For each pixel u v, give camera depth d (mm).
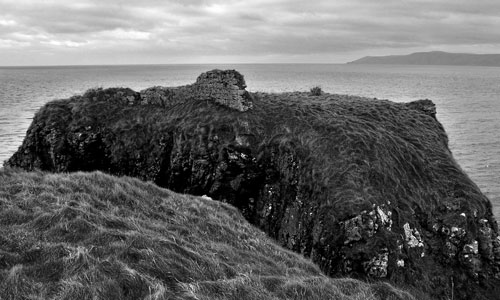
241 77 32906
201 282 10047
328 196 22578
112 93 36594
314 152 26141
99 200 15164
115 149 33125
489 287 21438
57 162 33469
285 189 26359
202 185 29219
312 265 16000
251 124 30109
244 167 28516
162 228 13906
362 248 19703
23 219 12422
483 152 55719
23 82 197875
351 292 12578
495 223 23859
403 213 22234
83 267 9789
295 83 178375
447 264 21750
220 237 15484
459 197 23844
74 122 34344
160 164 31547
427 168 26141
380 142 26375
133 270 9609
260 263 13555
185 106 33750
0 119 74438
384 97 119375
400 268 19781
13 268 9312
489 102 111750
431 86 173750
